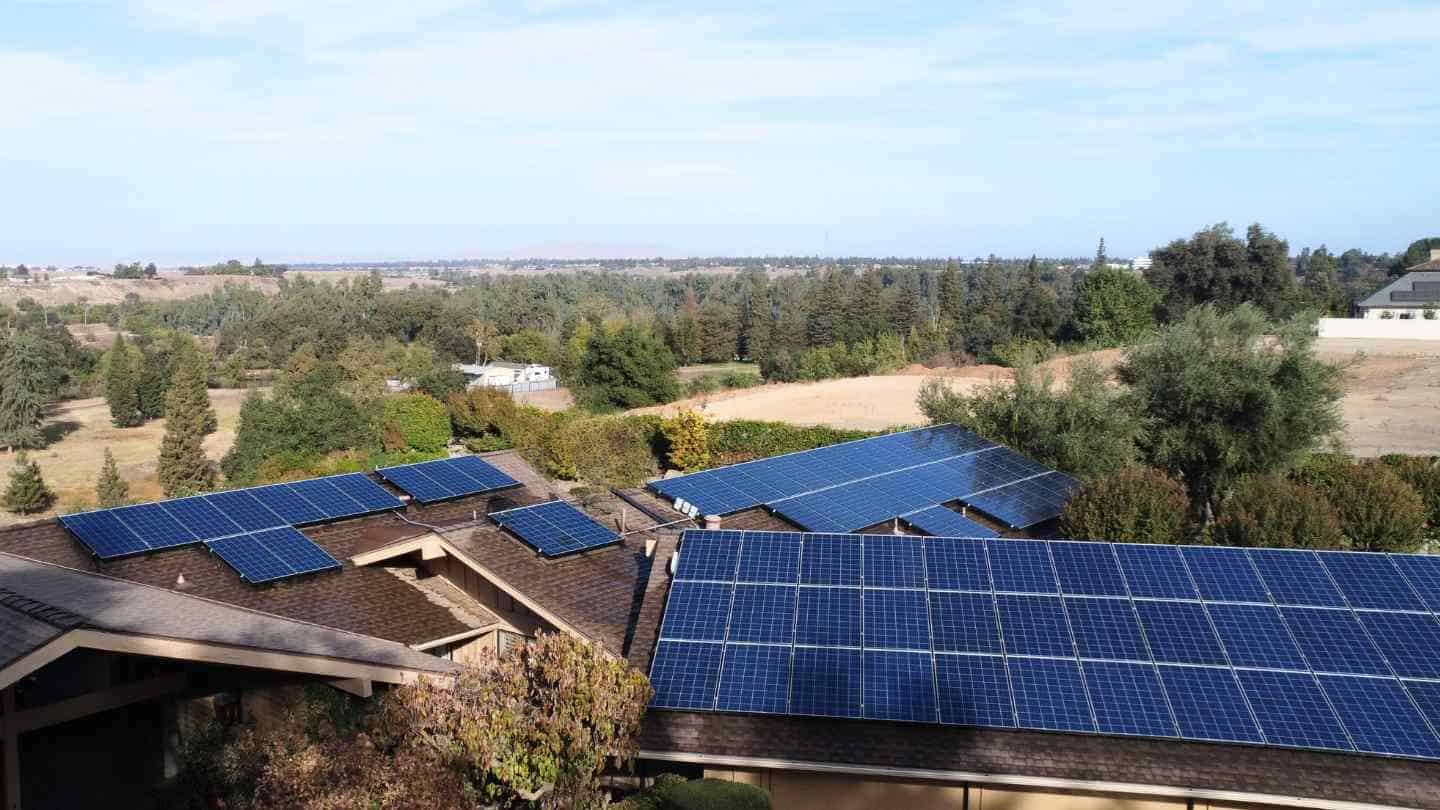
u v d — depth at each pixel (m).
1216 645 15.91
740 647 16.25
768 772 14.68
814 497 26.42
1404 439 48.66
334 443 59.72
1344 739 14.02
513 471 28.27
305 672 15.51
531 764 13.06
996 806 14.23
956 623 16.58
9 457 69.94
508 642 20.72
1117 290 89.50
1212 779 13.52
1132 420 36.72
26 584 16.31
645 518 25.25
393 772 11.95
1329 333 78.25
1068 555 18.19
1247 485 28.45
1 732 14.35
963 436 34.44
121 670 16.28
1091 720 14.53
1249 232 86.12
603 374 76.81
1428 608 16.42
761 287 141.88
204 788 14.81
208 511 22.00
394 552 20.72
